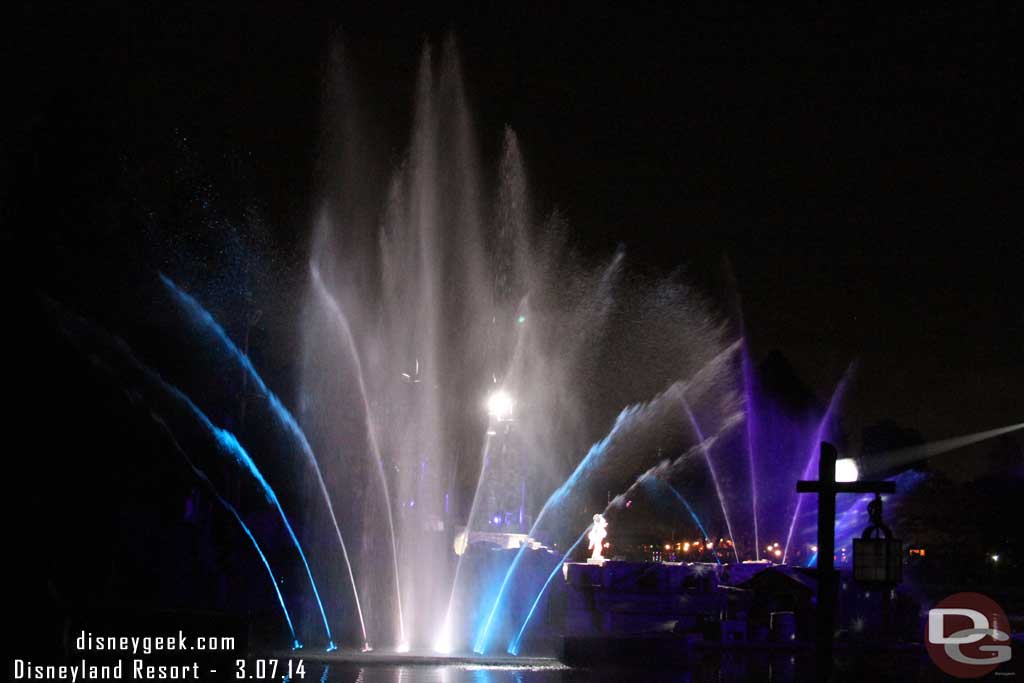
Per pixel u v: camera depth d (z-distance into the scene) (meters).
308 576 35.00
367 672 24.39
